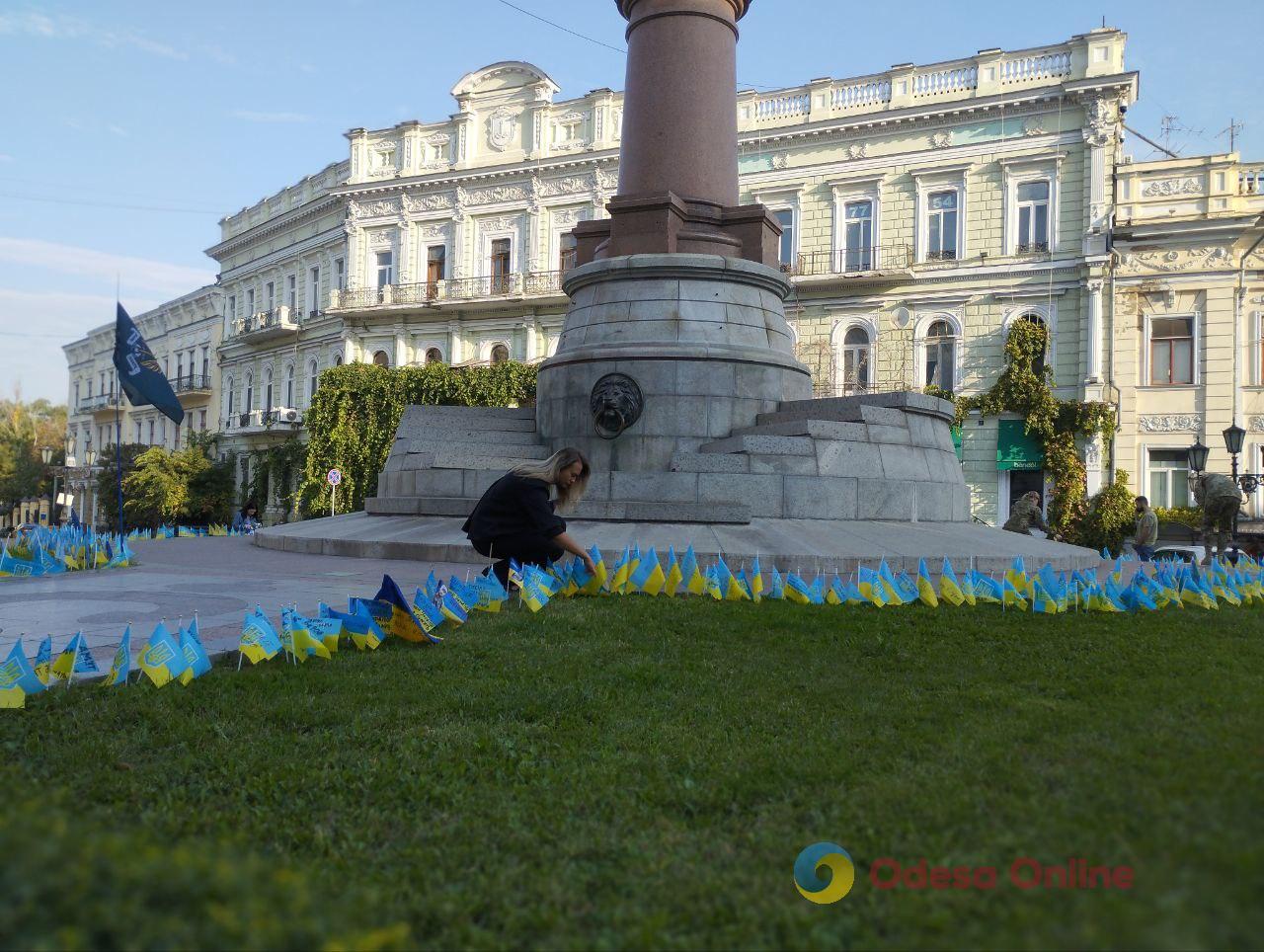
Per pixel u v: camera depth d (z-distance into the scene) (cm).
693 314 1268
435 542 1073
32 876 161
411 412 1441
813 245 3566
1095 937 195
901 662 555
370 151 4425
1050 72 3206
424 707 451
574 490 794
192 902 171
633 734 415
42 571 966
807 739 404
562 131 4022
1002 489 3241
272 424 4825
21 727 415
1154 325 3058
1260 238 2858
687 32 1339
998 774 337
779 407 1290
